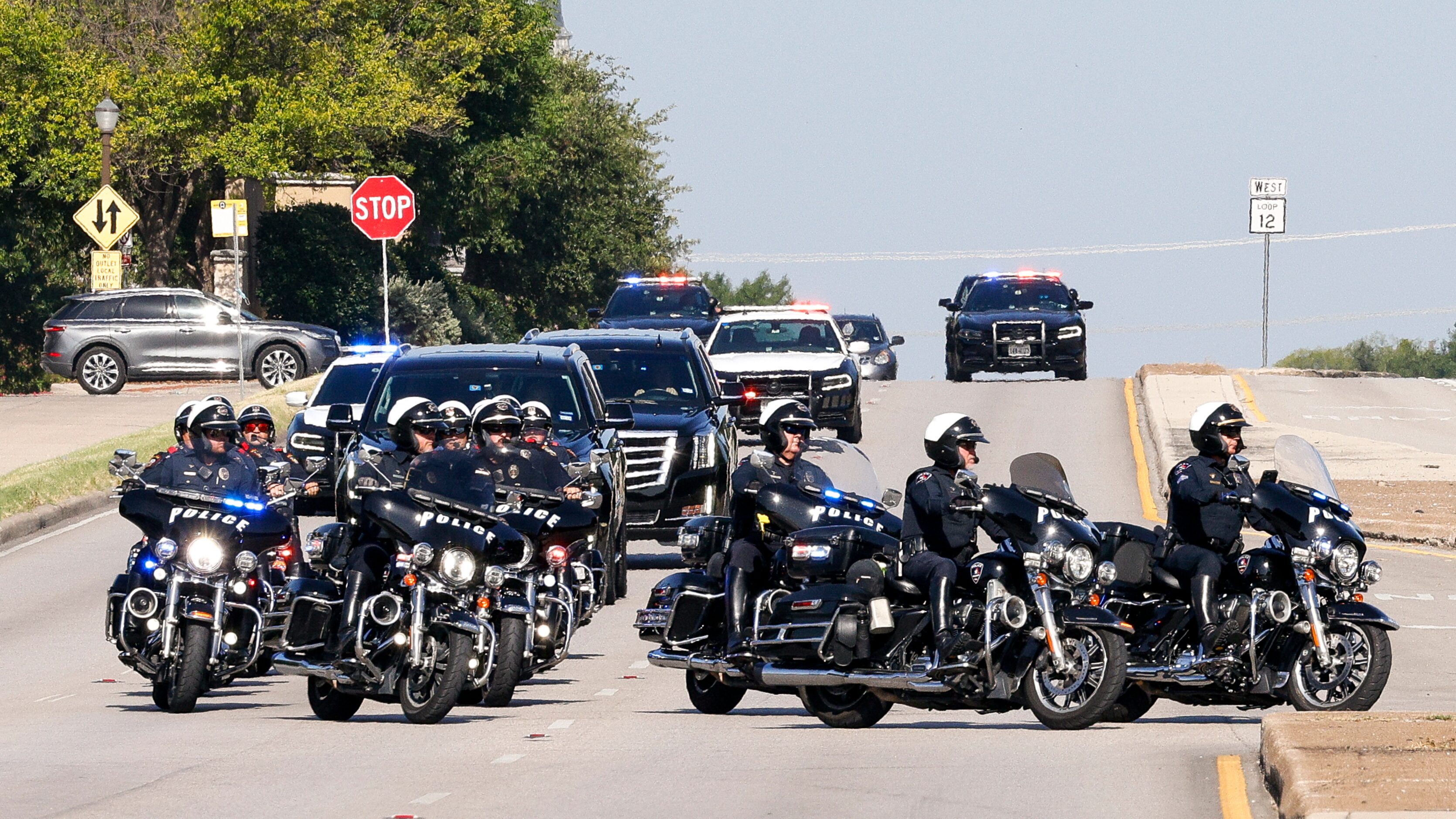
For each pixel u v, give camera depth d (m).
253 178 199.88
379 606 48.12
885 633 47.09
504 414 54.59
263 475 56.03
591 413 73.44
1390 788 32.78
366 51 186.38
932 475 47.28
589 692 56.62
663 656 51.16
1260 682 48.72
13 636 69.88
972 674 46.62
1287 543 47.94
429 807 35.97
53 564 85.94
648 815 35.19
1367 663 48.31
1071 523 46.19
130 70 179.25
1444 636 69.38
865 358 182.75
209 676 52.25
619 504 75.25
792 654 47.75
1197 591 47.88
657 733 47.44
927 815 34.91
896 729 48.94
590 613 54.28
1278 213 195.38
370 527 49.66
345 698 51.09
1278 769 35.75
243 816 35.09
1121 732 47.31
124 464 51.50
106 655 65.81
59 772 40.62
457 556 47.94
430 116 197.75
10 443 118.75
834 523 48.84
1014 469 46.84
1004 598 45.91
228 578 51.81
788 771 40.25
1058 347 160.88
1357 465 121.19
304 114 175.50
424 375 73.94
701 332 145.25
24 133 176.50
